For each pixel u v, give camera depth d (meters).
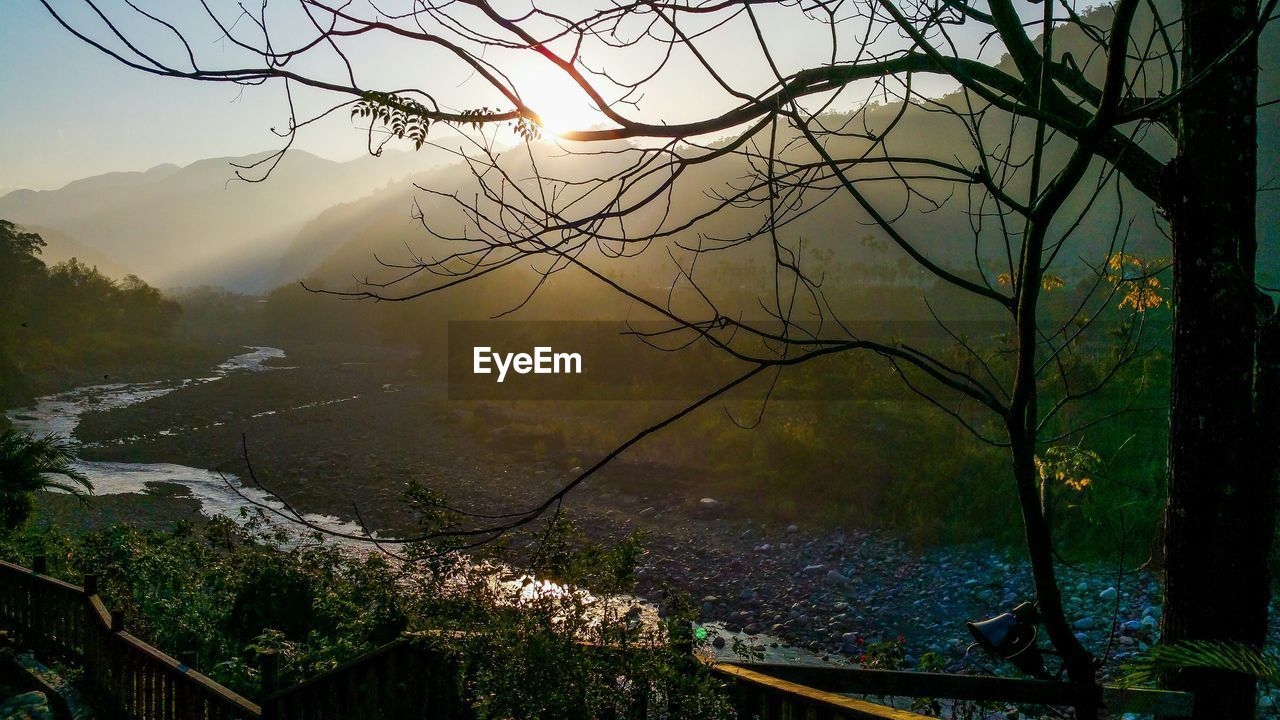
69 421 42.00
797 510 16.00
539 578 4.27
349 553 14.21
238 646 7.39
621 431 25.77
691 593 12.58
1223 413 2.93
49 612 7.27
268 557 8.30
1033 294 2.77
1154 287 5.34
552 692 3.60
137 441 32.28
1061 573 10.97
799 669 3.25
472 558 4.60
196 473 26.28
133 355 73.56
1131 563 10.62
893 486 15.59
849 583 12.38
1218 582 2.94
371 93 2.21
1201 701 2.95
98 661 6.34
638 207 2.49
